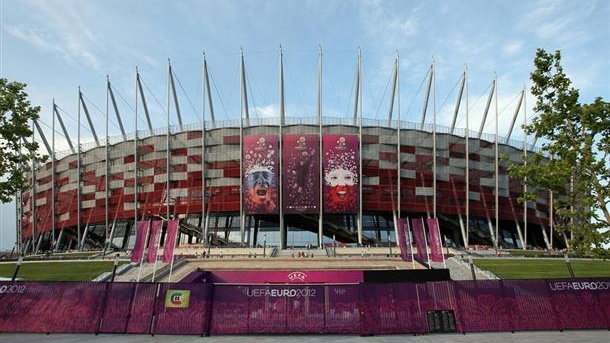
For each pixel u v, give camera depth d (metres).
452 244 89.62
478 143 93.06
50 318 20.61
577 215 20.31
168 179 89.00
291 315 20.31
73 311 20.72
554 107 21.27
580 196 20.42
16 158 25.75
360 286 20.72
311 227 87.44
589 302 20.64
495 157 90.31
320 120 84.44
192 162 89.06
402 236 46.19
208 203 86.94
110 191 94.38
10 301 20.91
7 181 25.41
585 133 20.55
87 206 96.06
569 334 19.16
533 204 96.06
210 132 89.06
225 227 88.06
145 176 91.56
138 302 20.75
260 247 79.31
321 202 82.19
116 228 94.69
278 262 53.78
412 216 89.75
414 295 20.64
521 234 93.12
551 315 20.41
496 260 54.66
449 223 90.38
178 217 88.06
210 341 18.47
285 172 82.75
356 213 84.44
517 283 20.89
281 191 82.69
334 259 54.47
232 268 50.16
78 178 96.56
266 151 83.38
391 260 54.25
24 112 25.77
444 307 20.47
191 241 88.56
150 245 39.62
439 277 31.80
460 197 89.81
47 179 104.50
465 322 20.16
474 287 20.78
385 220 88.31
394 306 20.42
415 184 87.88
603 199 19.89
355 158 83.44
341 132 87.62
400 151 88.12
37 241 106.44
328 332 20.00
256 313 20.36
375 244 84.50
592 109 19.94
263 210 82.25
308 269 49.31
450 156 90.38
